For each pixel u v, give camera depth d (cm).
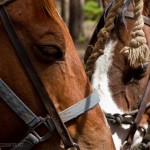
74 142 571
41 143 564
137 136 820
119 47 788
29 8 545
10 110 545
